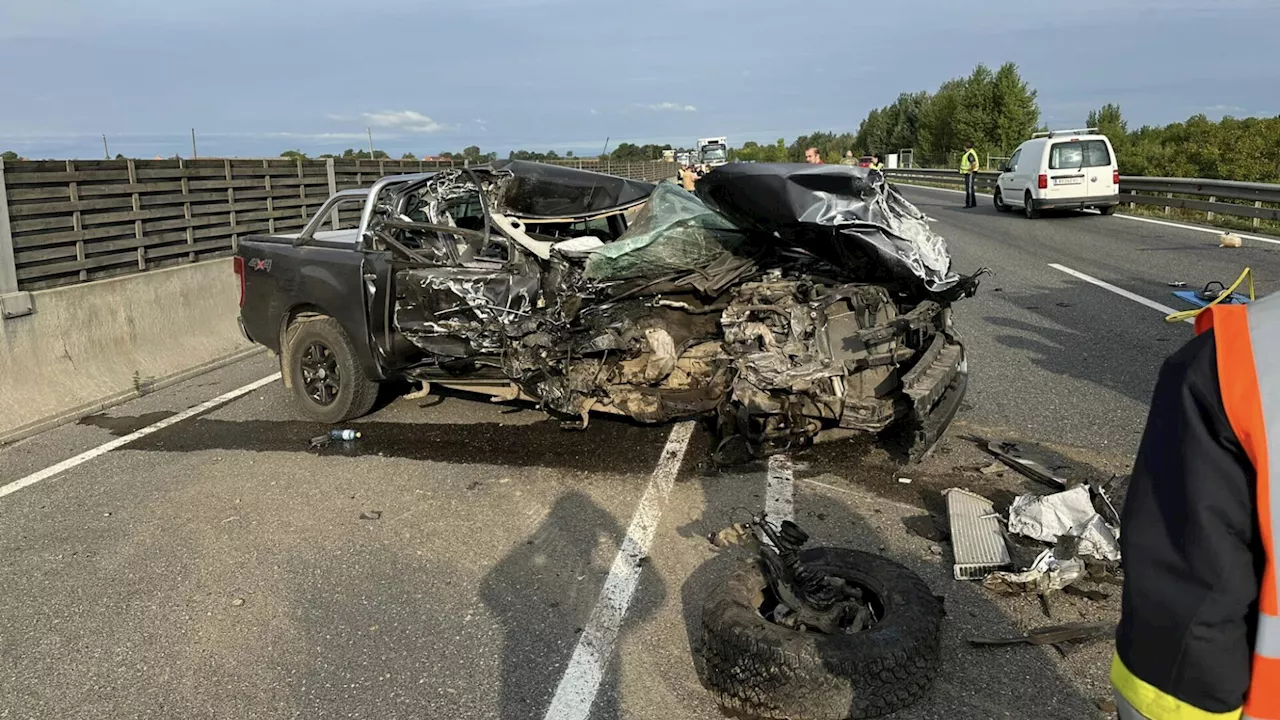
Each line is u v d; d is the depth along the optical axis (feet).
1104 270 35.76
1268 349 4.28
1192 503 4.42
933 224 59.06
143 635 11.84
